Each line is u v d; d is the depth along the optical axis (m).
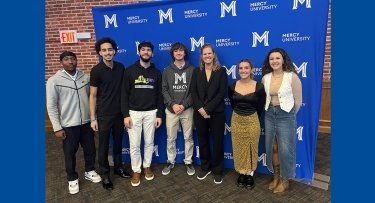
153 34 3.05
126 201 2.52
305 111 2.70
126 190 2.71
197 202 2.47
